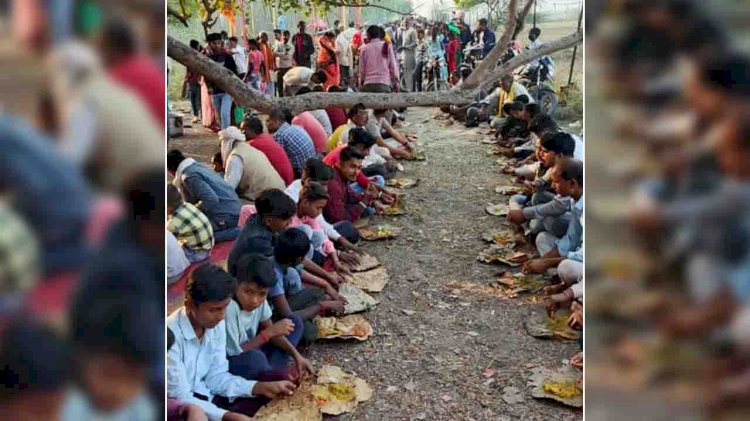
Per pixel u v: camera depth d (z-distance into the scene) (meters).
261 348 2.71
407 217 4.93
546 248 3.74
